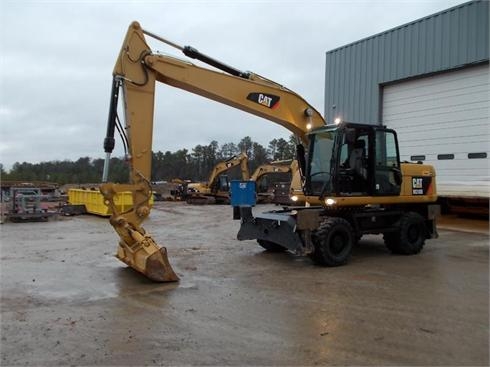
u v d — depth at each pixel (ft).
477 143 43.29
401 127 50.55
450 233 38.81
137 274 22.35
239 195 76.54
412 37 48.01
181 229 42.70
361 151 27.12
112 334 13.92
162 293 18.75
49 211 54.29
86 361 11.93
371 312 16.25
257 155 226.58
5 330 14.26
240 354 12.43
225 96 26.40
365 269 23.82
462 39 43.34
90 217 55.67
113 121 22.39
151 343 13.19
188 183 103.76
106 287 19.77
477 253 29.01
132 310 16.42
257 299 17.89
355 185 26.86
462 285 20.33
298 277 21.84
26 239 35.27
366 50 53.52
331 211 27.12
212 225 46.55
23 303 17.31
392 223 29.14
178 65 24.52
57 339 13.50
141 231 22.04
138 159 22.59
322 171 27.20
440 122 46.50
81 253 28.66
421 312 16.25
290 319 15.42
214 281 20.95
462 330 14.38
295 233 24.14
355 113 55.01
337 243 24.88
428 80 47.55
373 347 12.96
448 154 45.83
